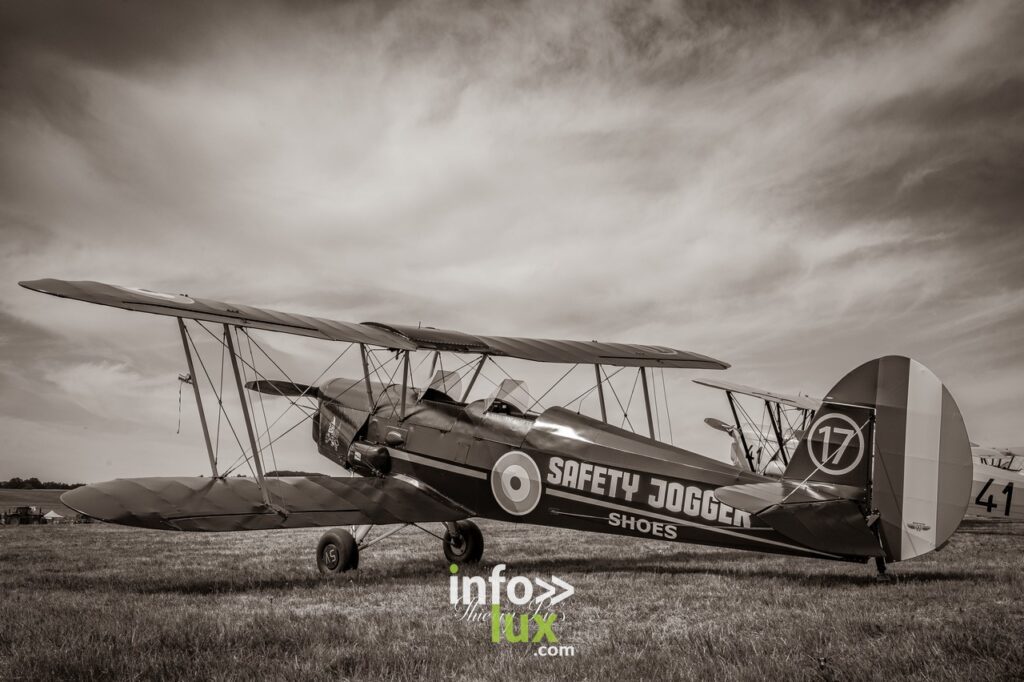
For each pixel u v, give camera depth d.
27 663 4.89
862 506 8.35
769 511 8.08
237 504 9.05
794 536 7.98
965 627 5.58
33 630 5.70
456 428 10.83
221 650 5.23
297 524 9.08
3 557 11.18
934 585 7.84
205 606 7.01
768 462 17.61
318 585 8.44
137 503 8.51
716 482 8.87
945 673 4.48
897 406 8.40
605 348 13.12
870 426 8.45
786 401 16.56
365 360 11.60
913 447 8.29
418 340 11.03
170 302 8.91
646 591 7.72
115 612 6.47
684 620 6.35
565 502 9.79
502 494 10.25
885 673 4.60
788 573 9.09
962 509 8.04
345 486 10.29
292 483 9.98
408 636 5.77
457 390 11.84
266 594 7.80
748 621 6.16
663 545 12.70
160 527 8.23
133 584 8.52
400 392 12.03
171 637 5.47
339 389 12.91
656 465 9.23
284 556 11.35
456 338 11.55
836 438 8.59
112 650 5.14
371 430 11.79
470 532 10.78
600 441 9.68
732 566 10.03
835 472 8.54
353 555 9.55
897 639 5.30
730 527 8.75
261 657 5.11
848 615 6.23
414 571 9.63
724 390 17.14
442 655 5.22
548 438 10.01
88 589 8.12
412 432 11.23
